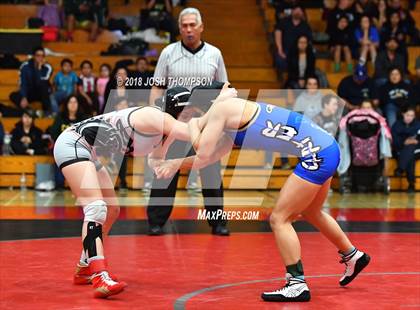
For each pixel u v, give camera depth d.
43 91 17.38
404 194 16.02
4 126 17.28
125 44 19.08
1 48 19.00
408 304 6.56
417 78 18.64
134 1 21.39
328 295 6.93
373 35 19.53
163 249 9.34
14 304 6.50
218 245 9.66
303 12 19.47
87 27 20.30
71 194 15.36
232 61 19.91
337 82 18.84
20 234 10.38
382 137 15.64
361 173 15.93
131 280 7.52
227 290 7.10
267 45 20.16
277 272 7.96
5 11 20.73
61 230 10.76
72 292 6.97
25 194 15.38
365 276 7.80
